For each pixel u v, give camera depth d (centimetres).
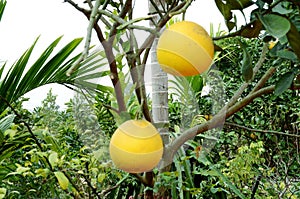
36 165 192
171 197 178
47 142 178
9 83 191
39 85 197
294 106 317
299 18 84
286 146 320
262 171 253
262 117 319
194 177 205
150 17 60
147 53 69
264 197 246
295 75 90
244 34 72
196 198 198
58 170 151
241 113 318
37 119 221
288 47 92
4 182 189
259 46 327
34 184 188
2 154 181
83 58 53
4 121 185
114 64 67
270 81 311
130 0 69
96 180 151
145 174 82
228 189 219
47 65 194
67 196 185
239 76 328
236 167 234
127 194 193
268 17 66
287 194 245
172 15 62
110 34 67
